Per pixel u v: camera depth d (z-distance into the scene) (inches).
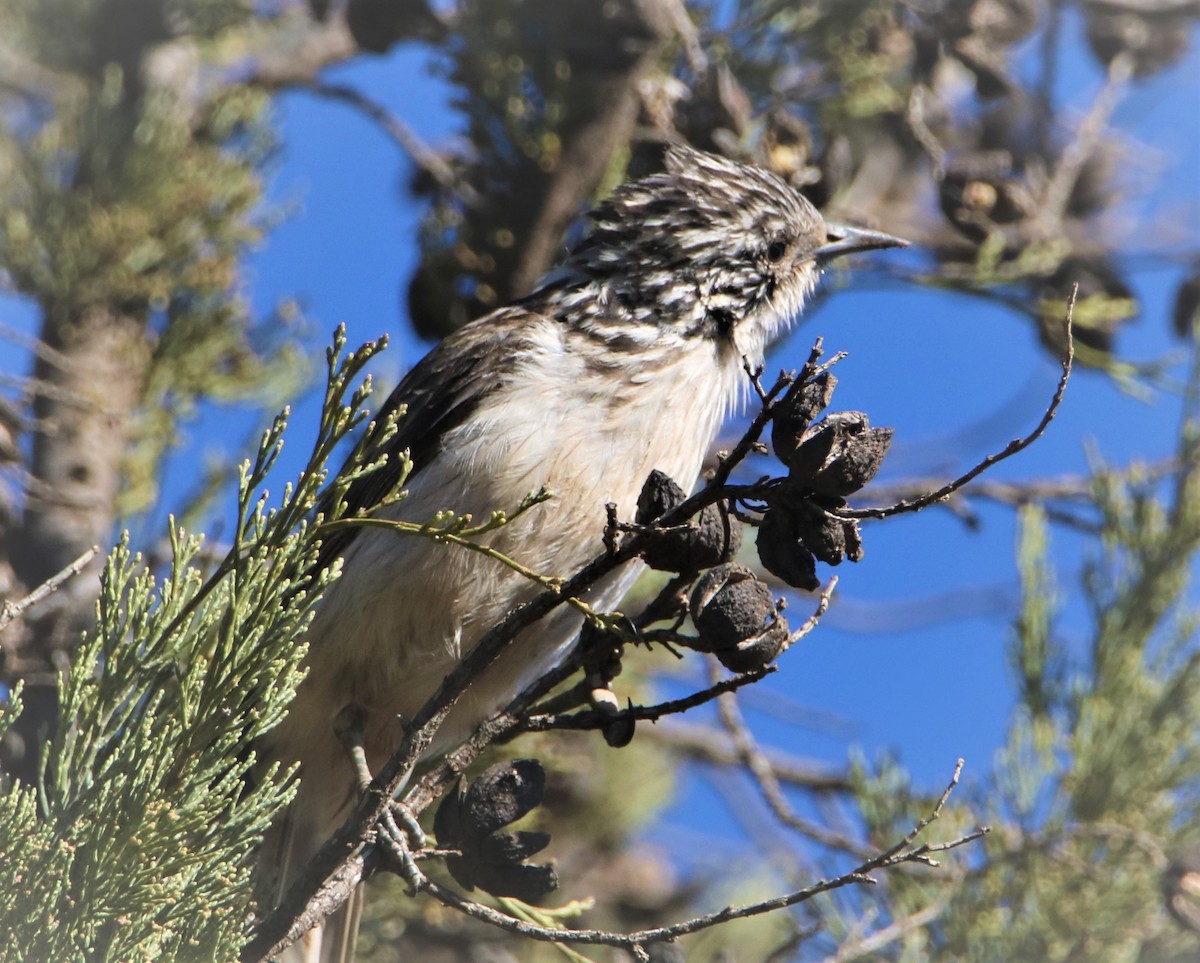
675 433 346.6
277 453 230.8
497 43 439.2
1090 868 345.4
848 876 233.8
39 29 456.1
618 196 384.2
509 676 343.6
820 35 449.7
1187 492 392.5
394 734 349.4
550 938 240.8
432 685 338.0
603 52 422.0
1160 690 372.8
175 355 424.2
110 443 409.4
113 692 231.1
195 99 479.8
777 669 228.8
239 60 497.7
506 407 332.8
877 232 406.6
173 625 231.5
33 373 414.3
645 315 363.9
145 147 422.9
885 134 507.8
